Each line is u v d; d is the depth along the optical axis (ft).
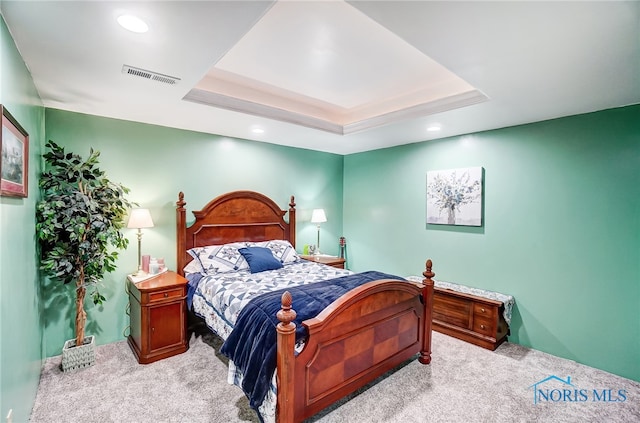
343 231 17.49
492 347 9.92
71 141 9.37
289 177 14.93
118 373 8.30
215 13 4.66
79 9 4.52
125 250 10.35
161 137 11.07
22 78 6.03
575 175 9.36
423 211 13.50
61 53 5.89
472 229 11.84
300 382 5.95
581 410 7.08
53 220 7.48
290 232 14.79
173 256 11.40
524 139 10.42
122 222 9.55
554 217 9.79
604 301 8.88
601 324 8.93
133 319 9.67
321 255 15.28
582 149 9.23
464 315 10.72
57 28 5.04
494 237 11.20
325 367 6.41
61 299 9.16
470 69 6.40
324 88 10.08
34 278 7.26
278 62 8.23
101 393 7.41
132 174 10.48
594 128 9.00
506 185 10.87
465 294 10.74
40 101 8.16
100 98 8.27
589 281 9.14
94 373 8.28
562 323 9.64
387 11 4.55
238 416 6.70
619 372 8.61
